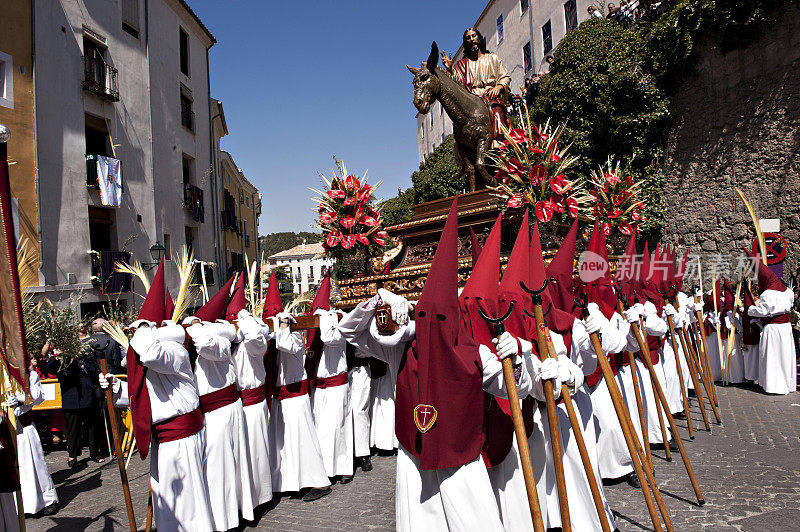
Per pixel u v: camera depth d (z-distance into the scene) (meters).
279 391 5.87
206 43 24.28
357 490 5.79
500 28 29.70
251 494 5.13
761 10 12.02
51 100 14.45
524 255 4.27
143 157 18.28
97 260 15.38
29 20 13.91
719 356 11.20
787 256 11.81
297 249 55.25
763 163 12.41
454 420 3.21
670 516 4.63
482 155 7.44
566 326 4.41
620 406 4.23
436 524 3.35
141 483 6.88
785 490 5.06
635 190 9.05
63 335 8.40
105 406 8.23
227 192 28.47
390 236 7.55
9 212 3.51
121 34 17.45
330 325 5.81
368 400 6.61
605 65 14.82
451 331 3.25
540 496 4.19
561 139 15.30
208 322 5.18
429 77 7.15
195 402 4.71
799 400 8.94
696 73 13.91
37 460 5.86
